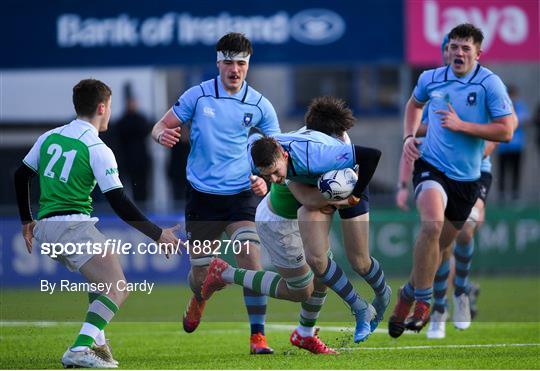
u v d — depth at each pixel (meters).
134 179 51.44
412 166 31.89
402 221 46.09
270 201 25.91
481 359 25.23
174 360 25.58
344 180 24.08
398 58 53.66
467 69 29.16
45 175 24.25
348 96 68.81
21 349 27.67
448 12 53.78
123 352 27.83
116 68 54.19
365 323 25.78
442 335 30.86
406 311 28.64
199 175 27.64
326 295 26.73
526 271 48.88
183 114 27.56
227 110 27.42
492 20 54.16
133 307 35.84
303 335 26.75
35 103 56.59
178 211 46.56
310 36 53.56
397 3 53.56
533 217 48.88
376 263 26.55
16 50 54.50
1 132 56.16
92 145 23.97
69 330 31.00
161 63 54.00
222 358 25.94
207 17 53.78
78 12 54.25
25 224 25.44
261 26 53.66
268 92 68.31
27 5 54.38
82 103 24.42
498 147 55.69
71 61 54.31
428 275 28.41
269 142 23.58
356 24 53.53
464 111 29.30
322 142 24.33
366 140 52.06
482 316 36.22
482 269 48.56
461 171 29.41
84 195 24.28
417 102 30.30
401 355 26.33
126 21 54.09
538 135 59.09
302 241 25.08
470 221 31.83
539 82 65.62
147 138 52.28
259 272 26.25
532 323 34.53
